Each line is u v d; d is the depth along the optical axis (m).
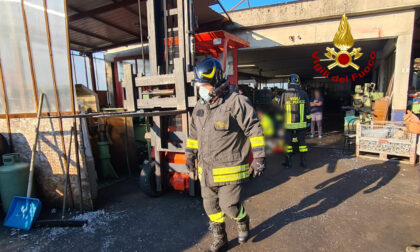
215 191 2.16
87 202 3.21
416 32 8.67
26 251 2.40
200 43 4.25
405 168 4.49
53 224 2.83
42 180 3.32
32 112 3.23
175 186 3.47
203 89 2.01
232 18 7.14
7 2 3.06
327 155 5.64
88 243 2.51
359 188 3.68
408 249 2.21
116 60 7.81
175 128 3.44
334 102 23.45
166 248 2.39
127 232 2.69
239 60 11.83
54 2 2.94
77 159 3.09
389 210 2.99
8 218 2.90
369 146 5.17
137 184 4.20
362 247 2.31
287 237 2.50
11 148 3.38
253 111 2.00
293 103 4.68
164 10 3.28
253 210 3.11
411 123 2.57
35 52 3.09
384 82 9.35
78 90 4.39
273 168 4.84
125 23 5.81
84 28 5.98
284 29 7.01
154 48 3.39
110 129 4.78
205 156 2.08
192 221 2.88
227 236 2.54
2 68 3.21
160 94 3.37
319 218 2.86
